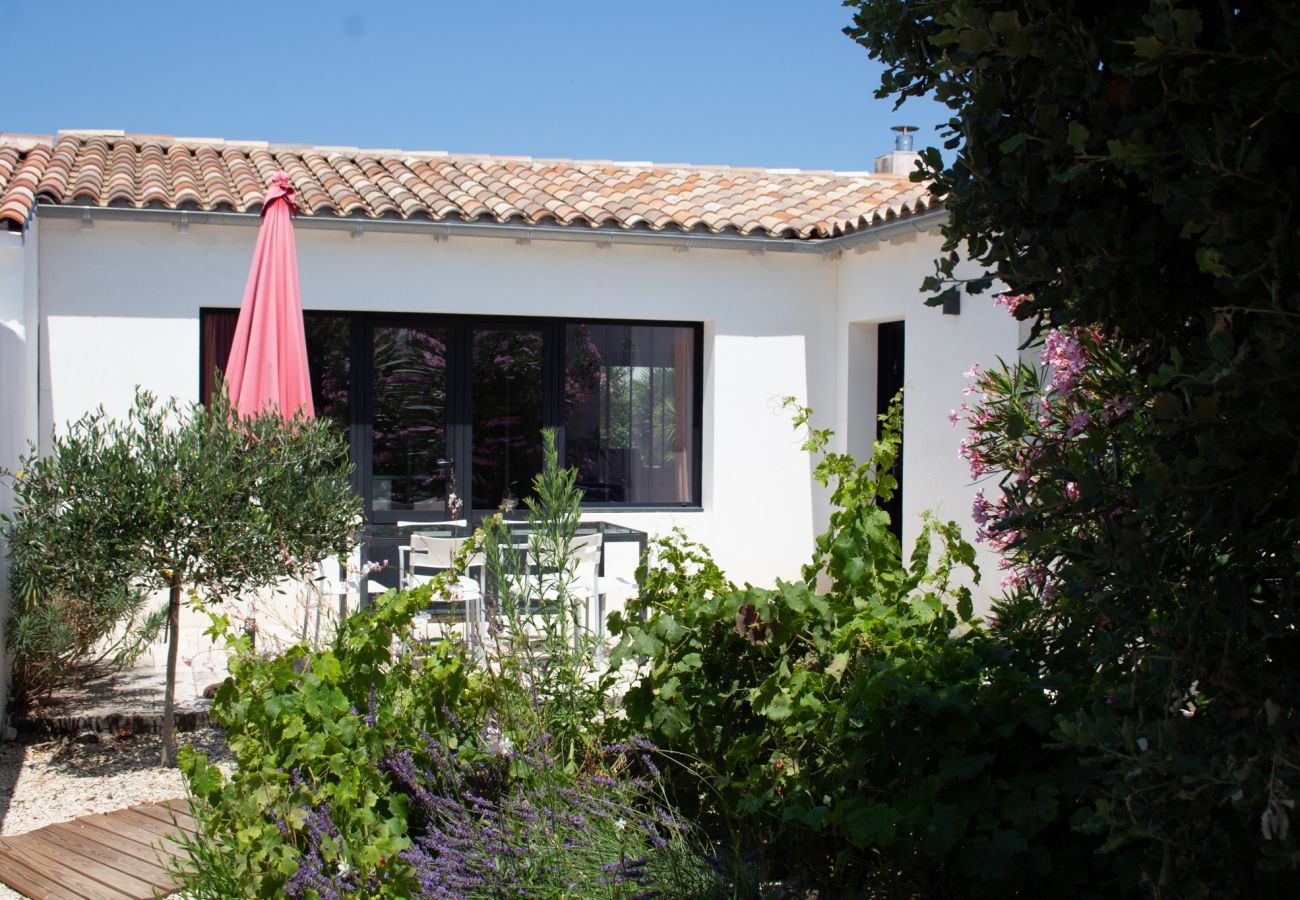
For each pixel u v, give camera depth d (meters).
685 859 3.52
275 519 5.79
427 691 4.01
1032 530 2.14
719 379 10.72
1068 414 3.94
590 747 4.22
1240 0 1.87
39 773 5.80
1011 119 2.23
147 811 4.84
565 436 10.76
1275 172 1.83
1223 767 1.86
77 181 9.29
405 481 10.33
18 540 5.70
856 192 11.62
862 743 3.44
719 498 10.76
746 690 4.00
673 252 10.57
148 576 5.75
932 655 3.62
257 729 3.59
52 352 9.05
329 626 5.50
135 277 9.22
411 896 3.36
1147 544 2.05
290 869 3.24
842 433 10.89
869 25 2.51
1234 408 1.76
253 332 7.31
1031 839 3.12
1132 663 2.21
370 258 9.84
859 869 3.65
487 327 10.52
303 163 11.12
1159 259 2.11
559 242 10.28
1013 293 2.41
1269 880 2.08
